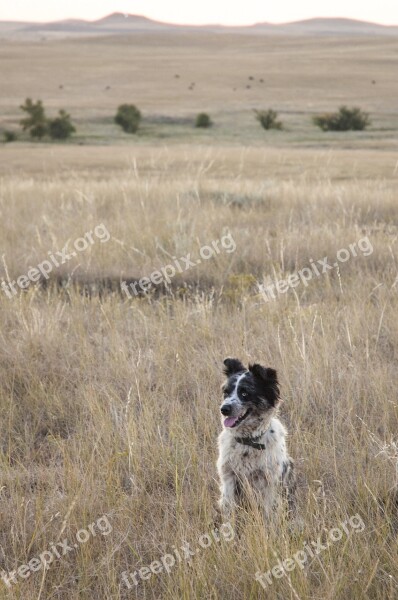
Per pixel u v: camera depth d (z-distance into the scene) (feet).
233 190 79.61
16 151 194.70
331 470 26.16
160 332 37.45
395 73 488.44
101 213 67.00
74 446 27.53
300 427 29.09
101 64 583.99
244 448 23.06
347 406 30.04
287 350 34.83
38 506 23.61
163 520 24.06
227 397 22.86
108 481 24.85
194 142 238.27
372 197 73.87
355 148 207.10
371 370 32.30
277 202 73.41
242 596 19.92
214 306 44.27
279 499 22.72
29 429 30.83
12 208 68.33
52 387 33.63
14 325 40.55
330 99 370.32
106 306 42.14
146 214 61.67
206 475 26.17
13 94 401.49
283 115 313.12
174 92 414.21
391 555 21.15
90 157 169.07
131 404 30.94
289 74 492.13
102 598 20.77
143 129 278.87
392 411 29.78
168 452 26.96
